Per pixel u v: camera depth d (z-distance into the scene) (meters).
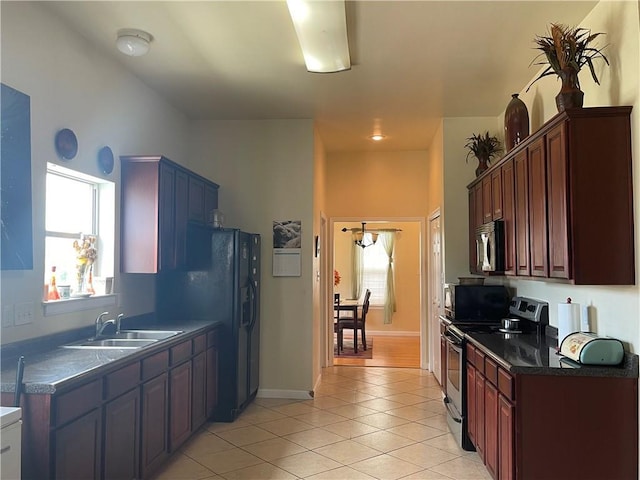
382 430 4.07
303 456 3.51
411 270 9.48
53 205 3.07
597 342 2.50
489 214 4.12
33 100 2.71
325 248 6.55
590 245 2.45
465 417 3.64
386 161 6.56
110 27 3.06
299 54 3.50
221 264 4.36
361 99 4.49
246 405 4.70
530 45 3.36
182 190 4.14
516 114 3.79
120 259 3.62
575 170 2.47
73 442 2.16
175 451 3.43
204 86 4.14
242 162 5.18
